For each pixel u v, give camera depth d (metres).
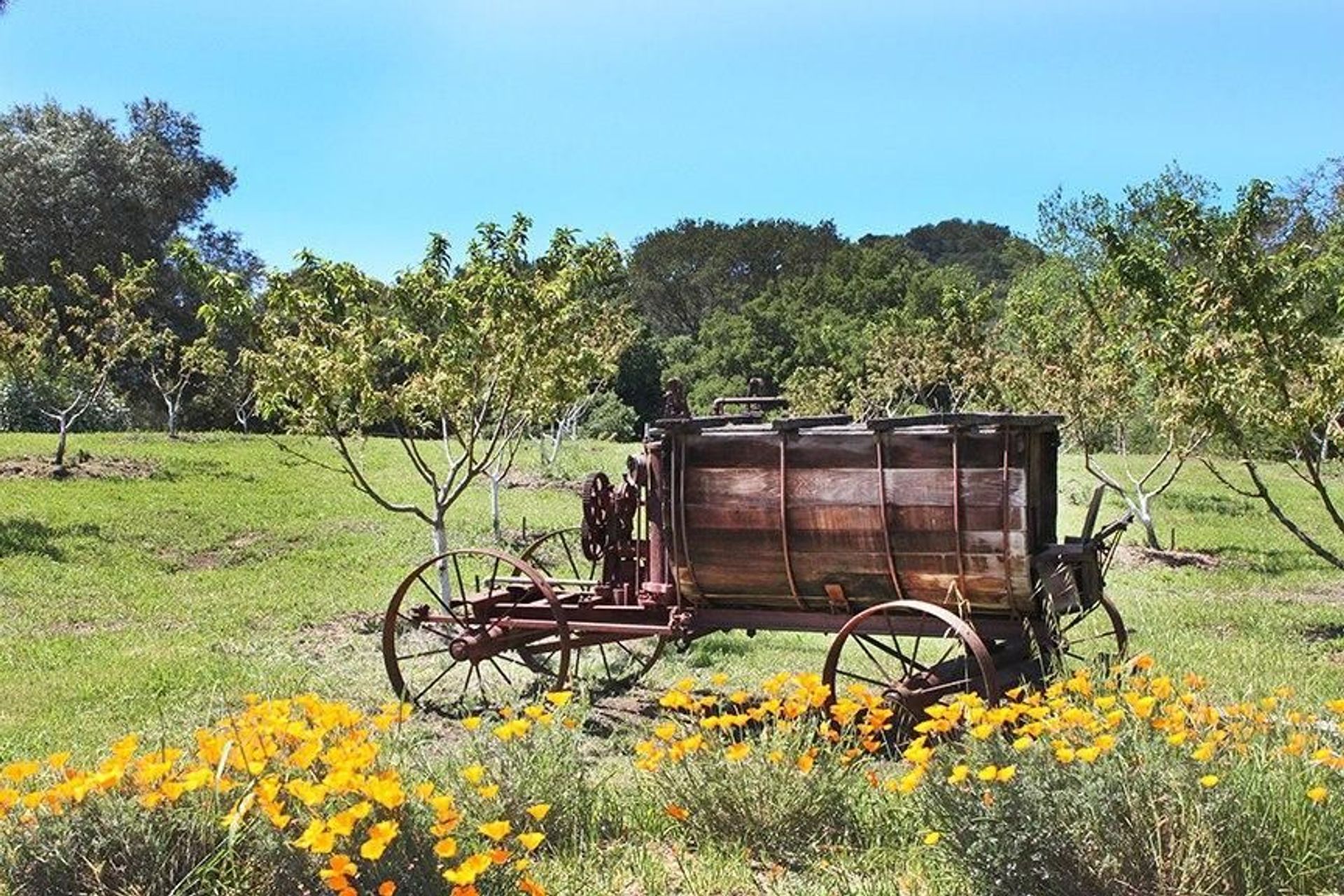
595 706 9.14
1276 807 4.75
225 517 19.72
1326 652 11.43
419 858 4.34
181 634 12.14
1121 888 4.62
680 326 93.75
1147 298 13.26
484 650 9.00
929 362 28.92
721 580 8.24
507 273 12.05
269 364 11.68
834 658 7.70
